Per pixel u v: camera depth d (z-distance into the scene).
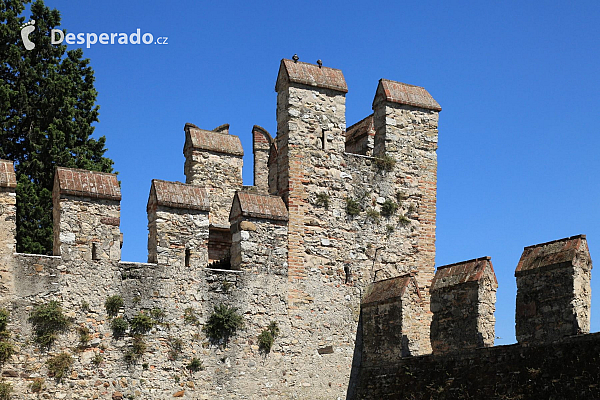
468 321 26.39
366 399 29.34
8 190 25.97
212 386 27.91
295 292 29.84
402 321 28.81
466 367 26.02
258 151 39.78
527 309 24.52
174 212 28.33
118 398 26.48
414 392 27.45
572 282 23.47
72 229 26.69
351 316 30.66
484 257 26.78
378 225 31.88
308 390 29.34
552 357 23.58
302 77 31.16
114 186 27.53
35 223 37.22
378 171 32.25
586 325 23.52
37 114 39.16
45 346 25.77
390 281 30.16
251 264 29.25
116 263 27.14
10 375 25.19
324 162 31.17
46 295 26.00
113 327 26.77
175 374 27.45
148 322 27.17
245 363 28.55
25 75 39.12
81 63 42.06
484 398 25.02
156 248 27.86
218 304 28.52
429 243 32.75
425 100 33.56
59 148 38.72
